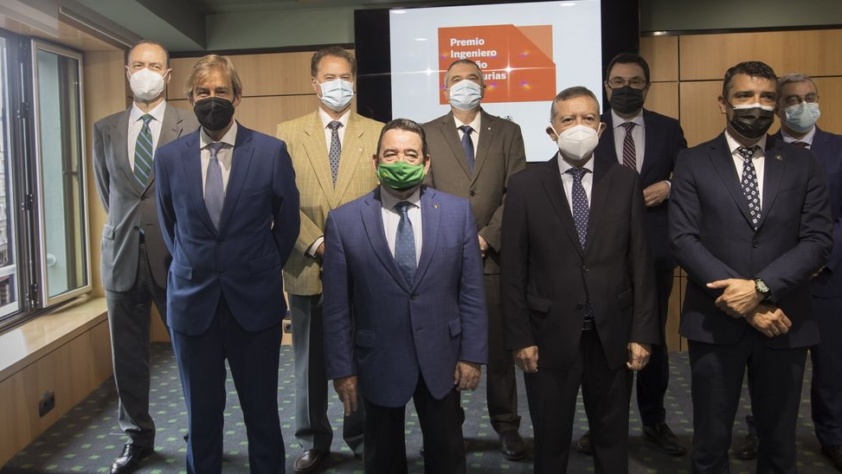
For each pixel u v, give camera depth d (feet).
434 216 7.05
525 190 7.48
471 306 7.08
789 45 15.15
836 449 9.20
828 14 15.07
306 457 9.34
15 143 12.79
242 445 10.30
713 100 15.43
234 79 7.66
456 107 9.48
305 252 8.77
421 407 7.09
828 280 9.16
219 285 7.47
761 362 7.39
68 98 14.57
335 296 7.07
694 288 7.61
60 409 11.56
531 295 7.48
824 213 7.33
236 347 7.65
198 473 7.77
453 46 15.60
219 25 16.42
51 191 14.14
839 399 9.28
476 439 10.37
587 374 7.45
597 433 7.45
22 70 12.83
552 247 7.32
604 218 7.26
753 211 7.34
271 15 16.34
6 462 9.81
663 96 15.53
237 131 7.70
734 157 7.60
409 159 6.90
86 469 9.63
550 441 7.42
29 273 12.98
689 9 15.35
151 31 14.71
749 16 15.25
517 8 15.42
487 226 9.25
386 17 15.65
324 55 8.93
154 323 16.31
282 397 12.35
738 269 7.25
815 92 9.34
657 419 9.95
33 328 12.23
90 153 14.92
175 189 7.47
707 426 7.50
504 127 9.72
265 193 7.59
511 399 9.75
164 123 9.25
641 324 7.25
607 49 15.23
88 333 12.70
